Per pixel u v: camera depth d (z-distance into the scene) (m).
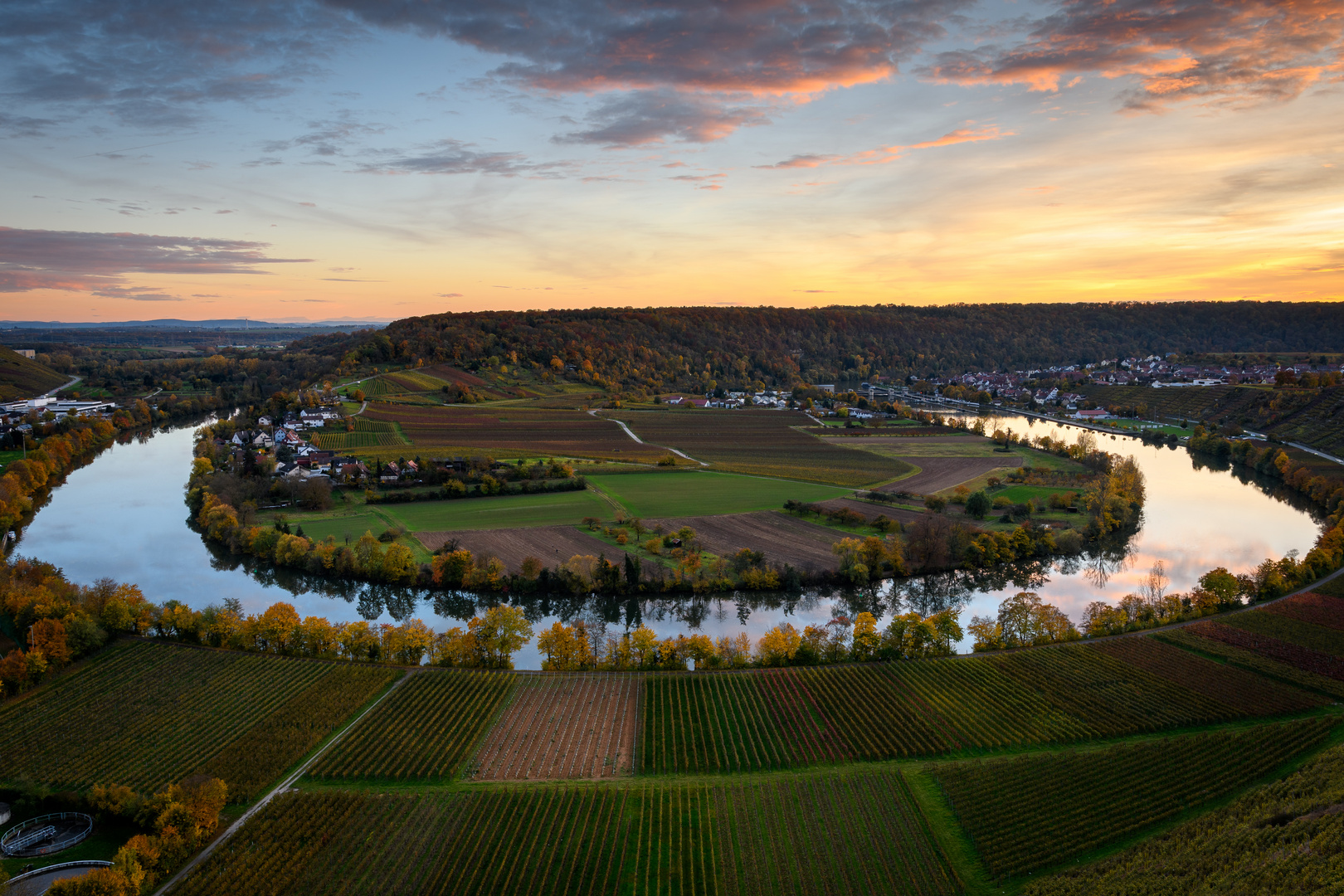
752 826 75.12
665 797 79.19
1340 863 62.28
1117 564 160.12
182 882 68.56
